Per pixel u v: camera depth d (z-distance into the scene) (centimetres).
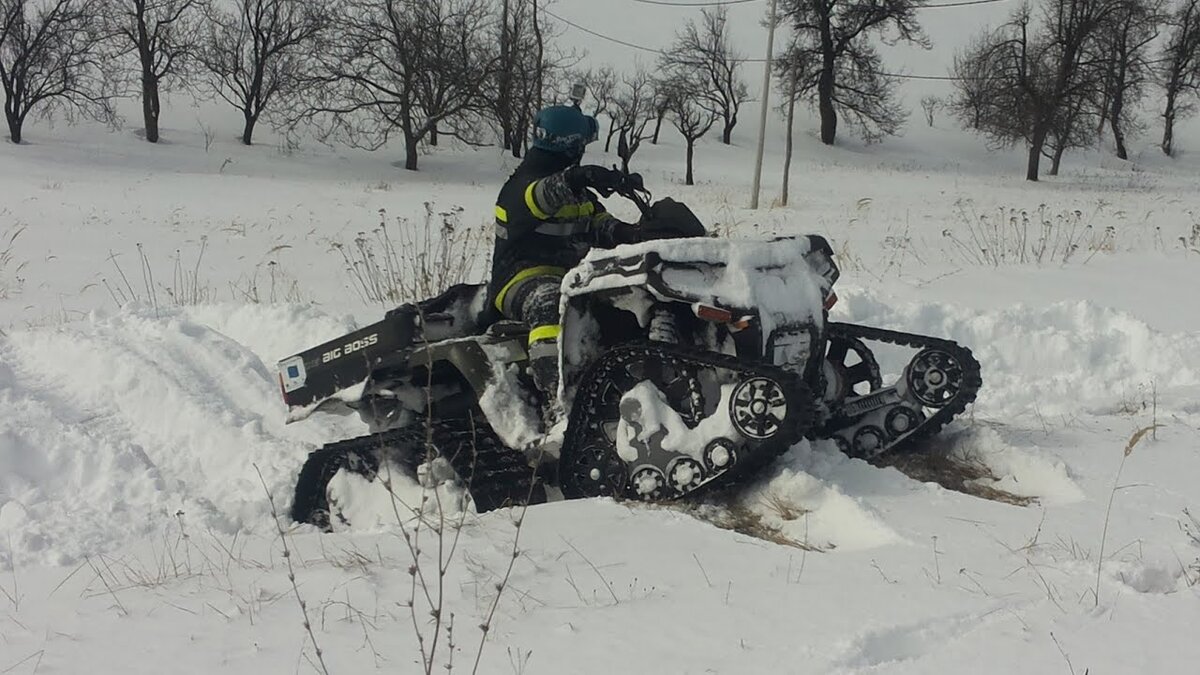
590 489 461
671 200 509
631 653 298
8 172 3053
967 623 311
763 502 439
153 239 1573
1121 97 6291
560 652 301
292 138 4922
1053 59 4744
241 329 872
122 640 327
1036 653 289
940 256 1327
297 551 410
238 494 551
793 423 420
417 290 1036
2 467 557
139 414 683
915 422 518
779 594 336
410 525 438
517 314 511
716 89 5941
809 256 496
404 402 571
